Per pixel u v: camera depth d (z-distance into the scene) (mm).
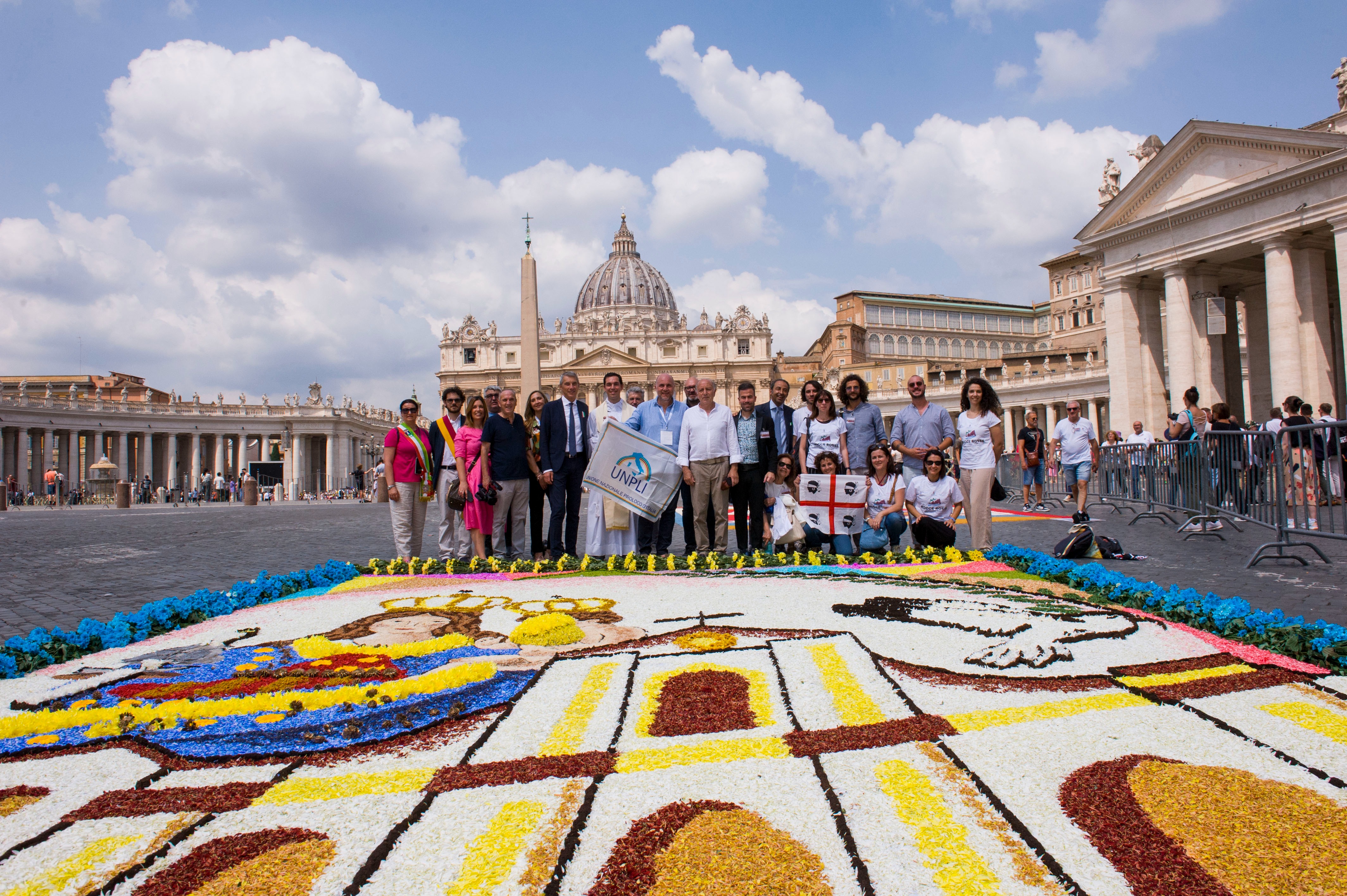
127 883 2270
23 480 58281
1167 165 28781
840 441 9250
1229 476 10438
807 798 2703
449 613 5926
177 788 2887
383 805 2717
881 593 6148
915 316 91000
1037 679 3928
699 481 8797
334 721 3531
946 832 2475
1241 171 26734
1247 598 6297
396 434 8938
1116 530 12094
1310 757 2990
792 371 99875
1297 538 10266
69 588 7980
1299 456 8102
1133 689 3723
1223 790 2703
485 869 2309
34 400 59750
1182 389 28672
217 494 55531
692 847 2395
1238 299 34531
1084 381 53969
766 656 4363
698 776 2881
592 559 8273
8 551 11586
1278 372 25656
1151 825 2488
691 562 7930
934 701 3629
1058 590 6266
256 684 4141
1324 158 23875
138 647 5066
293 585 7262
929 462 8938
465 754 3139
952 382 66812
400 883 2252
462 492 8648
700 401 8898
